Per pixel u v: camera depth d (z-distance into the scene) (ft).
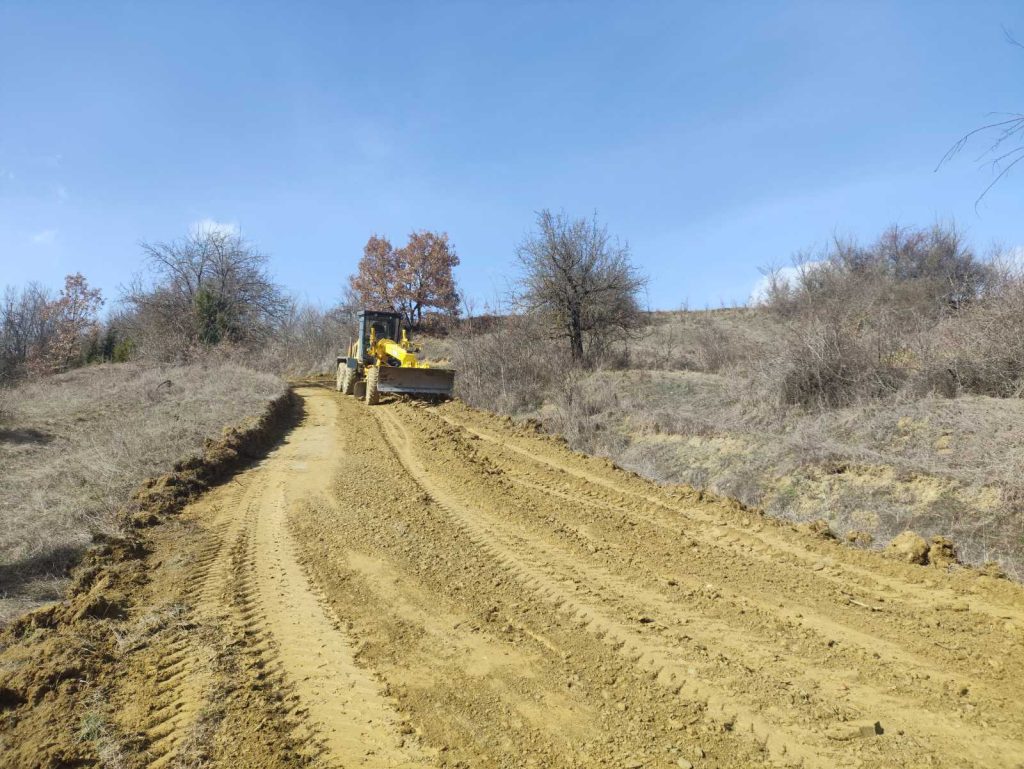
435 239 151.12
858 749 12.55
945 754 12.37
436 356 117.91
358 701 14.47
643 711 13.94
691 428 48.11
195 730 13.26
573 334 84.12
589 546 24.72
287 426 54.08
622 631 17.67
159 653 16.67
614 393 63.98
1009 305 42.88
